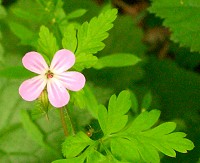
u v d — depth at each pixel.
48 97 0.18
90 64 0.19
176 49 0.31
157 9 0.27
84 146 0.19
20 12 0.23
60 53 0.18
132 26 0.30
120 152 0.19
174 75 0.30
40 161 0.24
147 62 0.30
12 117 0.25
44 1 0.23
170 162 0.25
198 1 0.27
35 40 0.21
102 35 0.19
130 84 0.28
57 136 0.24
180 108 0.29
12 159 0.25
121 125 0.19
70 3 0.29
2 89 0.25
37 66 0.18
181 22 0.26
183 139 0.19
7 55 0.26
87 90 0.21
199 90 0.29
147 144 0.19
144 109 0.22
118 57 0.21
